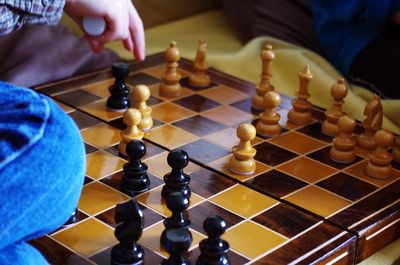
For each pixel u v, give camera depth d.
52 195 0.78
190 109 1.12
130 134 1.00
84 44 1.29
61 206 0.79
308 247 0.85
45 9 0.97
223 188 0.94
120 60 1.31
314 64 1.28
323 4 1.34
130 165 0.93
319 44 1.39
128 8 1.09
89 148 1.00
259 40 1.35
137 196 0.92
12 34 1.25
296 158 1.02
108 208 0.90
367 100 1.26
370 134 1.06
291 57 1.29
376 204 0.93
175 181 0.91
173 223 0.83
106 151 1.00
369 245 0.90
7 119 0.78
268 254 0.84
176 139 1.04
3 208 0.75
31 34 1.25
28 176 0.76
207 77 1.19
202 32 1.49
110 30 1.09
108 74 1.20
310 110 1.13
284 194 0.94
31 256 0.78
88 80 1.18
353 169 1.00
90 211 0.89
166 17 1.50
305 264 0.83
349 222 0.90
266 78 1.14
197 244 0.85
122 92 1.09
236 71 1.31
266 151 1.03
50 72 1.22
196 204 0.91
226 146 1.03
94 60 1.28
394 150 1.03
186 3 1.52
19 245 0.78
